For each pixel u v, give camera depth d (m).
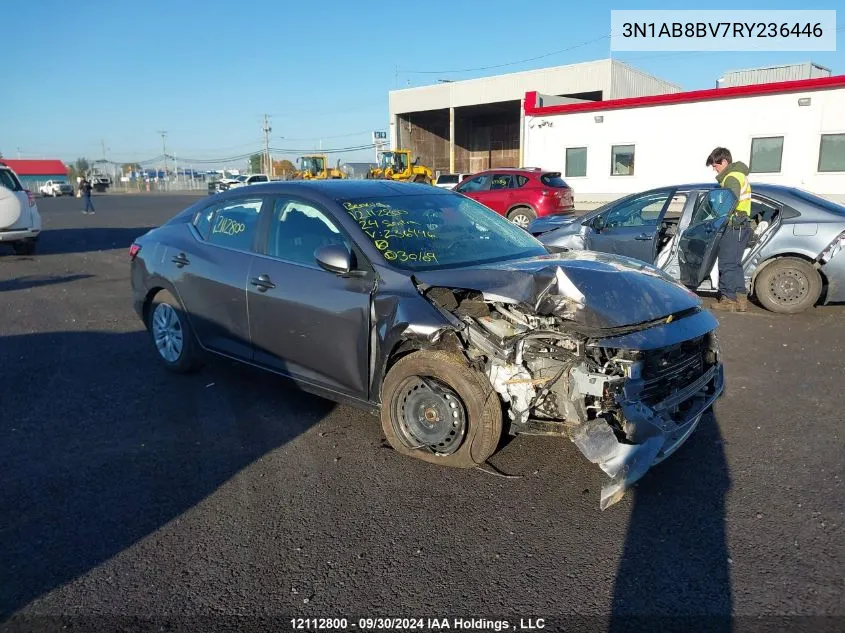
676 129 23.41
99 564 3.03
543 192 17.59
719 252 7.36
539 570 2.95
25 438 4.39
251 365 4.79
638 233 7.90
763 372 5.59
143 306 5.76
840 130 20.47
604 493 3.22
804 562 2.96
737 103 22.08
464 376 3.62
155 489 3.71
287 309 4.36
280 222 4.65
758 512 3.39
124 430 4.51
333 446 4.23
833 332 6.80
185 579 2.92
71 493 3.67
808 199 7.51
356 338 4.01
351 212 4.31
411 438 3.91
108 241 17.39
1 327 7.54
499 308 3.62
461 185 19.16
